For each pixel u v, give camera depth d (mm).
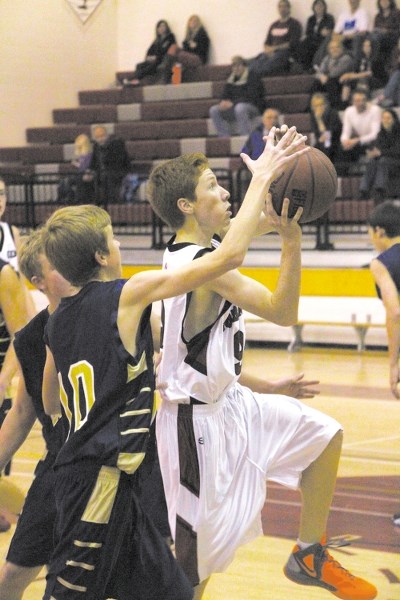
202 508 3709
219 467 3760
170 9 20594
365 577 5086
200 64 19516
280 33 18469
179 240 3875
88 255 3291
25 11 19156
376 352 13516
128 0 21000
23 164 18781
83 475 3170
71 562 3145
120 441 3141
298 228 3592
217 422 3773
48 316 3697
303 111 17312
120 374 3148
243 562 5387
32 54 19359
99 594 3148
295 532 5930
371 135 15242
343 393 10461
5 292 5047
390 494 6734
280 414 3988
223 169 15062
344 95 16703
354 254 13859
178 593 3223
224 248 3166
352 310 13438
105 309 3195
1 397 4785
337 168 15211
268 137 3529
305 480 4078
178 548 3729
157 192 3848
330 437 3984
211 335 3689
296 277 3564
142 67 19797
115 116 19266
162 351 3779
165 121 18516
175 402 3746
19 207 16844
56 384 3598
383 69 17047
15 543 3684
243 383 4246
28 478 7207
